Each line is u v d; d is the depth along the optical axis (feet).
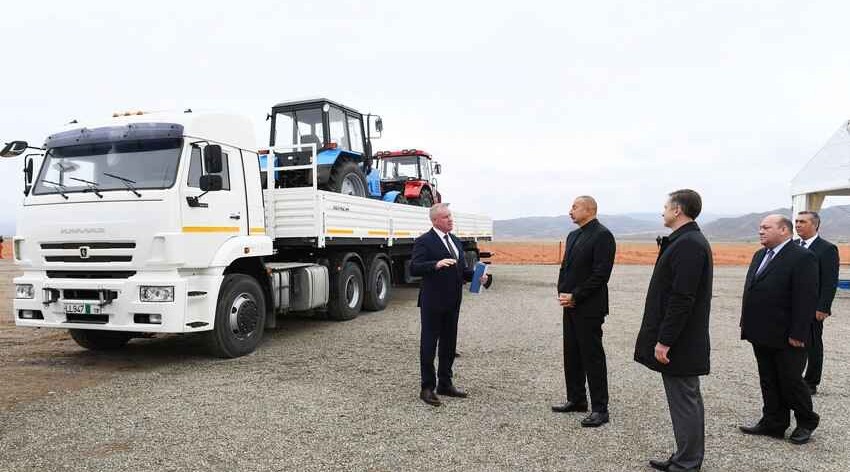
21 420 14.42
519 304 37.68
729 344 24.90
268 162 27.61
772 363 13.66
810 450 12.93
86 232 20.04
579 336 14.46
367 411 15.31
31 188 21.16
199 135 20.86
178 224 19.61
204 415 14.89
